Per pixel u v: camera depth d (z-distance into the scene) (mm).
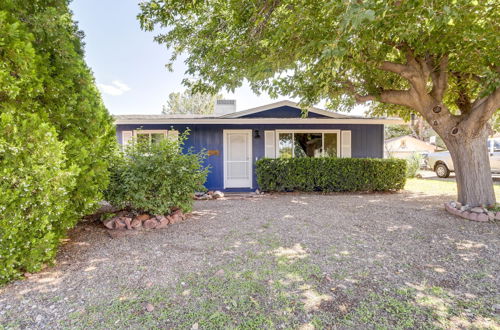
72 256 3184
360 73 5902
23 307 2117
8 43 2430
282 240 3715
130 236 3945
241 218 5008
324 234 3973
